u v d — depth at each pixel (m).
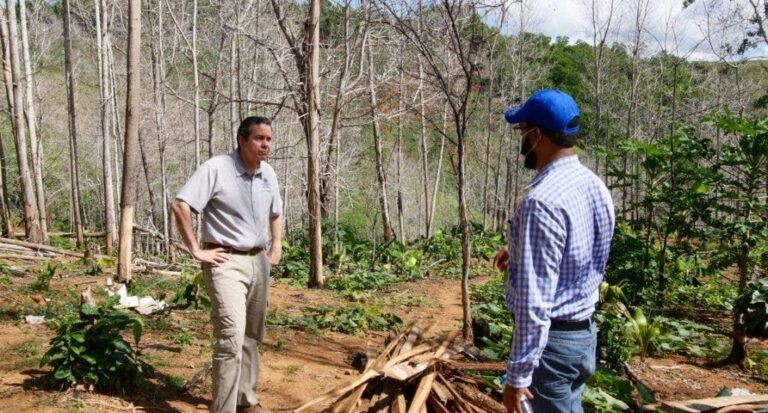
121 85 31.31
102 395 4.96
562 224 2.78
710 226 10.79
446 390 4.27
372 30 18.38
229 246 4.58
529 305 2.75
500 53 34.09
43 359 4.93
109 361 5.03
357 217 29.70
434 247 18.61
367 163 34.09
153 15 24.59
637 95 31.25
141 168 30.88
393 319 8.89
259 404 5.01
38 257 13.82
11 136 32.75
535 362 2.76
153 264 13.08
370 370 4.39
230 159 4.64
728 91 33.06
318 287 12.38
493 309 7.63
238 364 4.56
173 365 5.92
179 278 11.45
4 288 9.12
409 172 37.31
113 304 5.21
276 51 17.45
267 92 23.39
